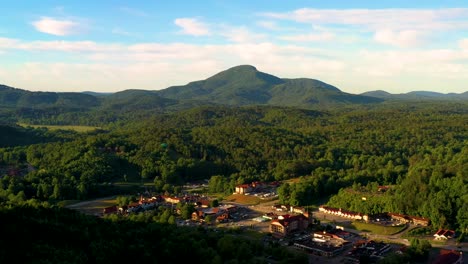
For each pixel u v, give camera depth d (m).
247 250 190.12
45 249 151.00
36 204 193.50
